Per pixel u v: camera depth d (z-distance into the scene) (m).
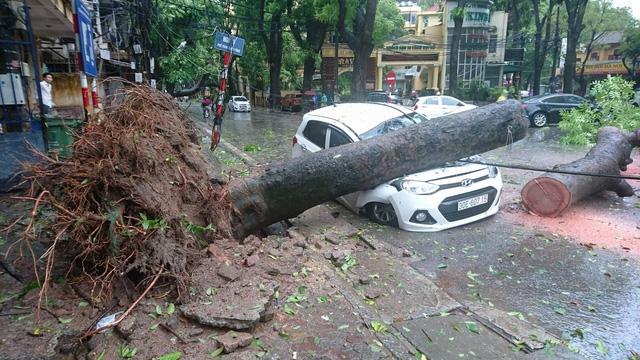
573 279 4.44
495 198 6.18
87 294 3.48
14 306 3.31
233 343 3.00
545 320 3.70
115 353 2.92
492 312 3.74
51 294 3.47
